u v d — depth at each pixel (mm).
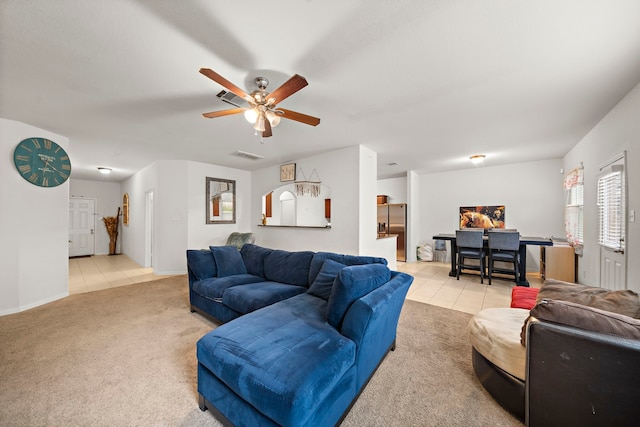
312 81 2141
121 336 2430
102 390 1684
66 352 2137
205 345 1503
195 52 1763
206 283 2865
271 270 3066
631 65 1915
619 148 2562
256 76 2064
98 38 1618
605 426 1066
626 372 1024
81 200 7406
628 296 1461
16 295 3020
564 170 4805
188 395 1653
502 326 1727
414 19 1473
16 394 1636
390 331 2053
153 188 5297
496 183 5711
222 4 1367
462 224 6152
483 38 1637
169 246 5090
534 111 2742
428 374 1877
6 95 2352
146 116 2838
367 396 1638
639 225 2258
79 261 6570
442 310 3170
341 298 1664
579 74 2045
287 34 1596
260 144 3980
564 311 1213
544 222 5199
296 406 1069
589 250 3539
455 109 2691
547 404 1198
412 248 6461
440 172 6449
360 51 1762
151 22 1489
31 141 3137
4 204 2938
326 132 3420
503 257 4359
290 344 1461
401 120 2984
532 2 1359
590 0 1341
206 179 5410
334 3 1364
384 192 7266
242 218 6047
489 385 1647
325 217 7176
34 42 1643
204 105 2568
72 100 2449
